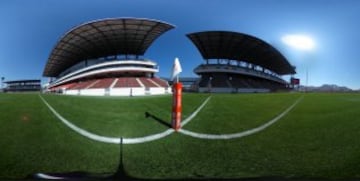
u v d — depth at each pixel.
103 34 54.97
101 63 61.62
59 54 69.75
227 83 66.81
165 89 49.81
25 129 10.38
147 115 13.16
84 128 10.63
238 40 61.72
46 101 19.05
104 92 46.16
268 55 77.75
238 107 16.16
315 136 9.72
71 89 52.56
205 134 9.98
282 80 104.12
